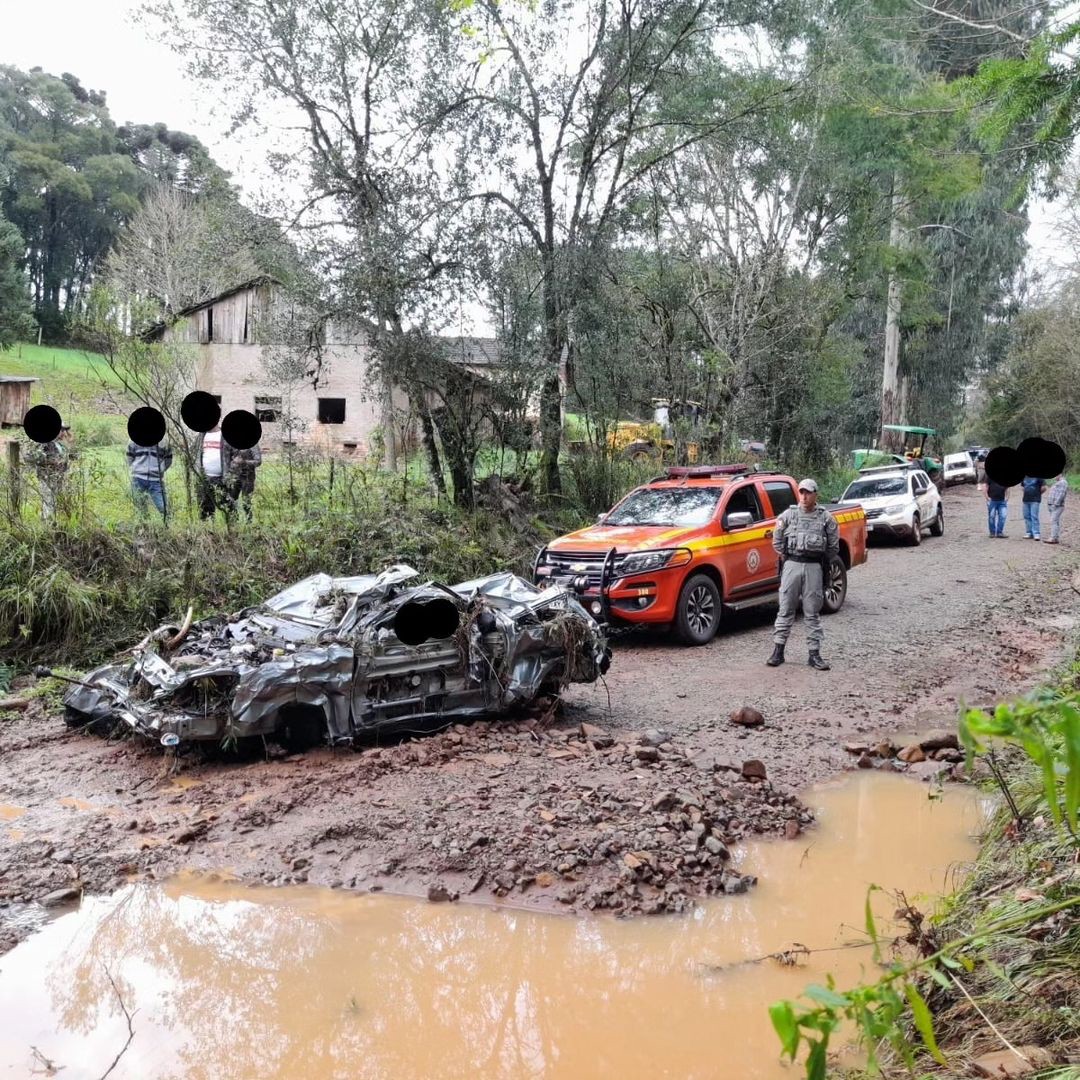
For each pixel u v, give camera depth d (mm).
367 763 6867
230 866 5480
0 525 11031
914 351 41656
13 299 42062
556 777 6660
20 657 10133
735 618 13719
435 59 15141
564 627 8211
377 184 14758
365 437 29297
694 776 6695
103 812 6258
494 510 15781
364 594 7820
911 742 7855
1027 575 17281
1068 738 1142
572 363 18219
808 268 25516
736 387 22703
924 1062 3098
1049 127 4676
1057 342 41438
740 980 4336
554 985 4320
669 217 21062
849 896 5160
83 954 4582
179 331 14453
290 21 14375
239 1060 3754
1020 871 4191
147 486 13000
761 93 19906
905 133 20188
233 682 6957
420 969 4457
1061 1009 2953
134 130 75125
